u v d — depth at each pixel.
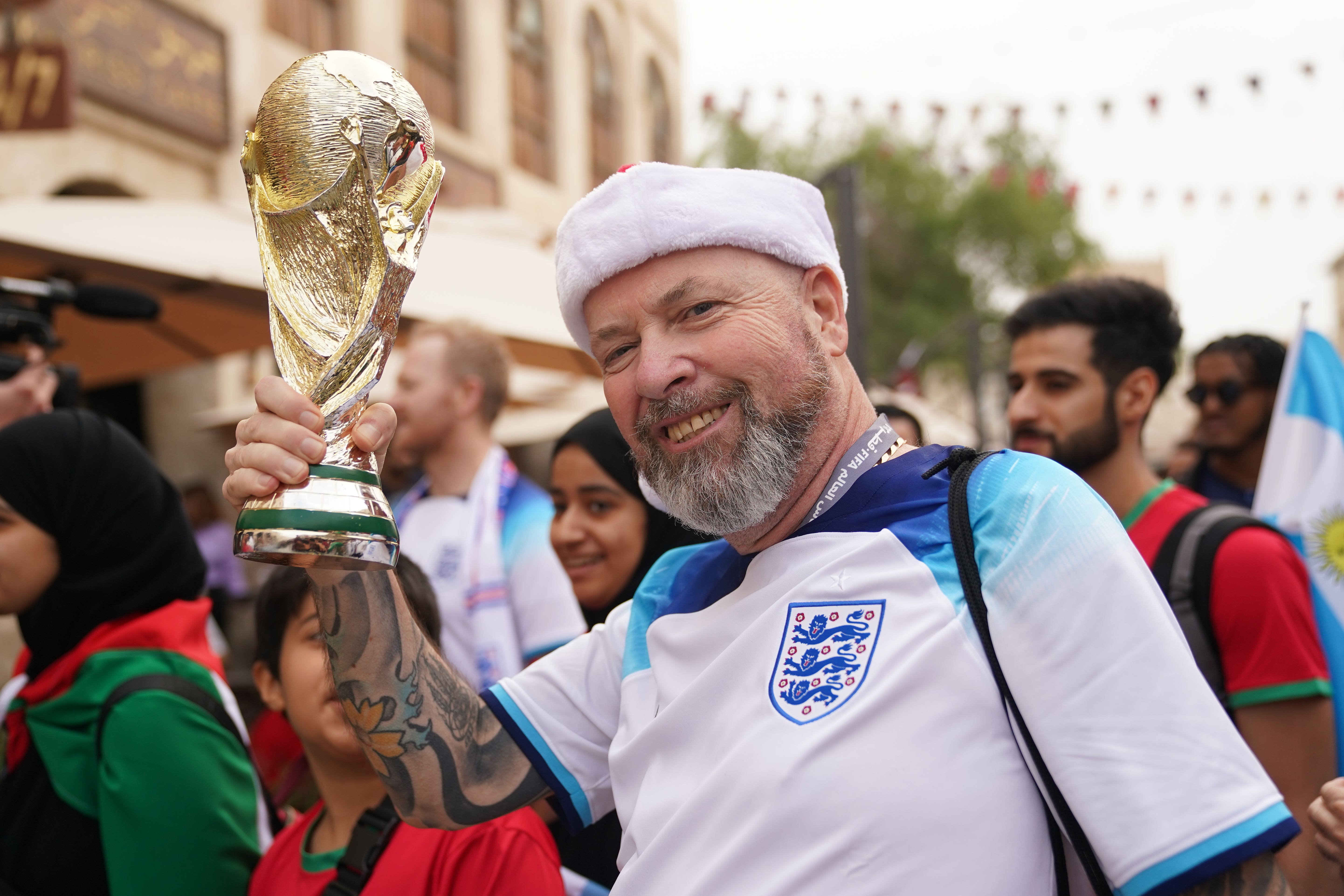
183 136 7.99
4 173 6.65
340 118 1.25
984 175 26.33
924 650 1.14
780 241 1.29
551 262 6.31
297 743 2.62
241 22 8.53
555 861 1.74
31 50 4.68
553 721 1.49
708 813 1.18
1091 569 1.11
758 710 1.19
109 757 1.86
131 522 2.08
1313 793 1.93
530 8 13.69
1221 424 3.22
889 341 27.05
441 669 1.47
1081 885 1.16
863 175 26.05
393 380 5.76
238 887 1.88
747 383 1.27
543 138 13.88
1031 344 2.46
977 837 1.09
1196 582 2.03
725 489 1.27
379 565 1.23
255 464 1.19
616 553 2.51
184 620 2.07
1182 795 1.03
